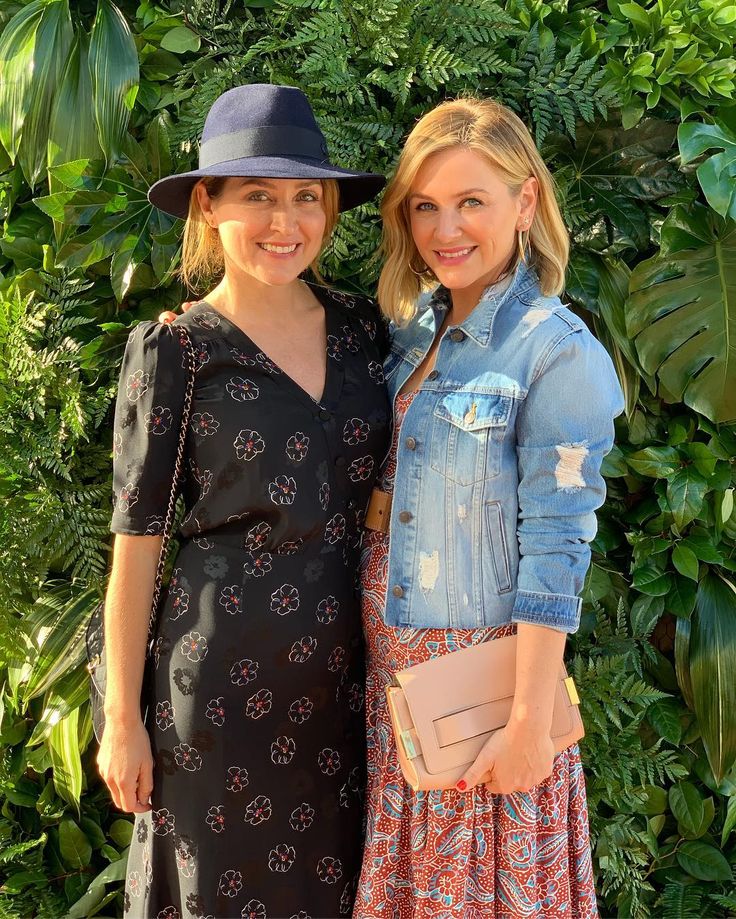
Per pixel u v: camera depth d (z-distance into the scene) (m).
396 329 1.71
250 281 1.53
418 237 1.52
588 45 1.93
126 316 2.08
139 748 1.50
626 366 2.04
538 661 1.38
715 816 2.22
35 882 2.12
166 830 1.52
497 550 1.45
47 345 2.02
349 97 1.85
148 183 1.99
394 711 1.39
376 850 1.53
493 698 1.40
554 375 1.39
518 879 1.45
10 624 1.94
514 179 1.46
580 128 1.98
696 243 1.98
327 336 1.60
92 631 1.64
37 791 2.18
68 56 1.99
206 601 1.48
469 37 1.88
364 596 1.60
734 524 2.09
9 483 1.98
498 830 1.46
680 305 1.98
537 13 1.93
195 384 1.47
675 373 1.98
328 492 1.51
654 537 2.05
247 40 2.02
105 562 2.06
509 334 1.46
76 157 1.98
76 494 1.99
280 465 1.47
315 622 1.51
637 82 1.87
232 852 1.50
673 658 2.18
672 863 2.20
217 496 1.48
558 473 1.38
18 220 2.12
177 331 1.47
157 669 1.52
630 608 2.12
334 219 1.64
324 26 1.85
